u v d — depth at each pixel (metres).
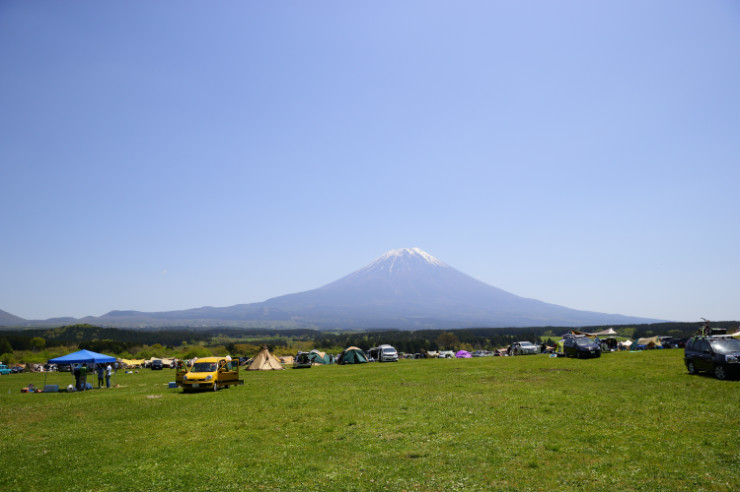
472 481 10.19
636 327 148.12
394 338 168.75
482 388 24.38
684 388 21.19
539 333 179.00
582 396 19.98
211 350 107.88
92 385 40.66
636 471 10.27
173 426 17.55
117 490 10.54
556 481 9.93
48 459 13.13
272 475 11.14
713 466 10.38
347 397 23.09
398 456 12.27
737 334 39.97
